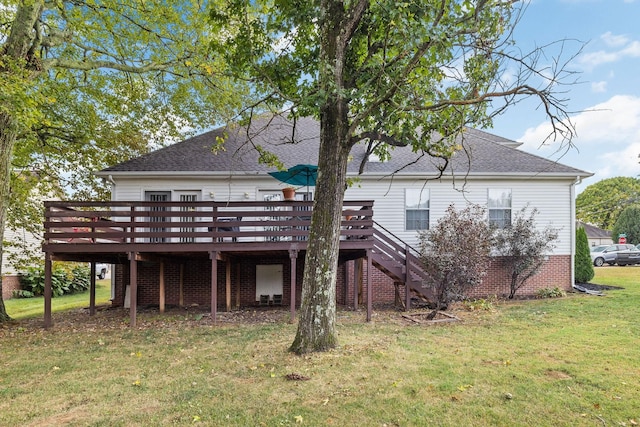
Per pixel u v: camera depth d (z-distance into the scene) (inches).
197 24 432.8
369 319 350.9
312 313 242.5
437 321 343.0
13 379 206.8
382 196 496.1
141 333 318.3
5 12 388.8
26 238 669.3
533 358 226.7
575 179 506.0
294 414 156.3
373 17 240.7
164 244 356.2
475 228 380.5
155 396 179.3
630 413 154.0
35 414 162.2
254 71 284.2
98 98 488.1
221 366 221.6
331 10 233.3
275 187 486.6
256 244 363.9
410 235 493.0
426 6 198.1
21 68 304.3
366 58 259.4
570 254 508.7
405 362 219.9
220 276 490.3
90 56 441.4
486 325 323.3
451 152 271.7
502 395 172.7
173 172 462.0
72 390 189.0
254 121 599.5
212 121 542.3
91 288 424.8
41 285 697.0
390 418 151.9
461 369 207.8
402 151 545.3
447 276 359.9
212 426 148.2
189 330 326.0
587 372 200.8
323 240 243.0
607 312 361.1
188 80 493.0
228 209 466.3
